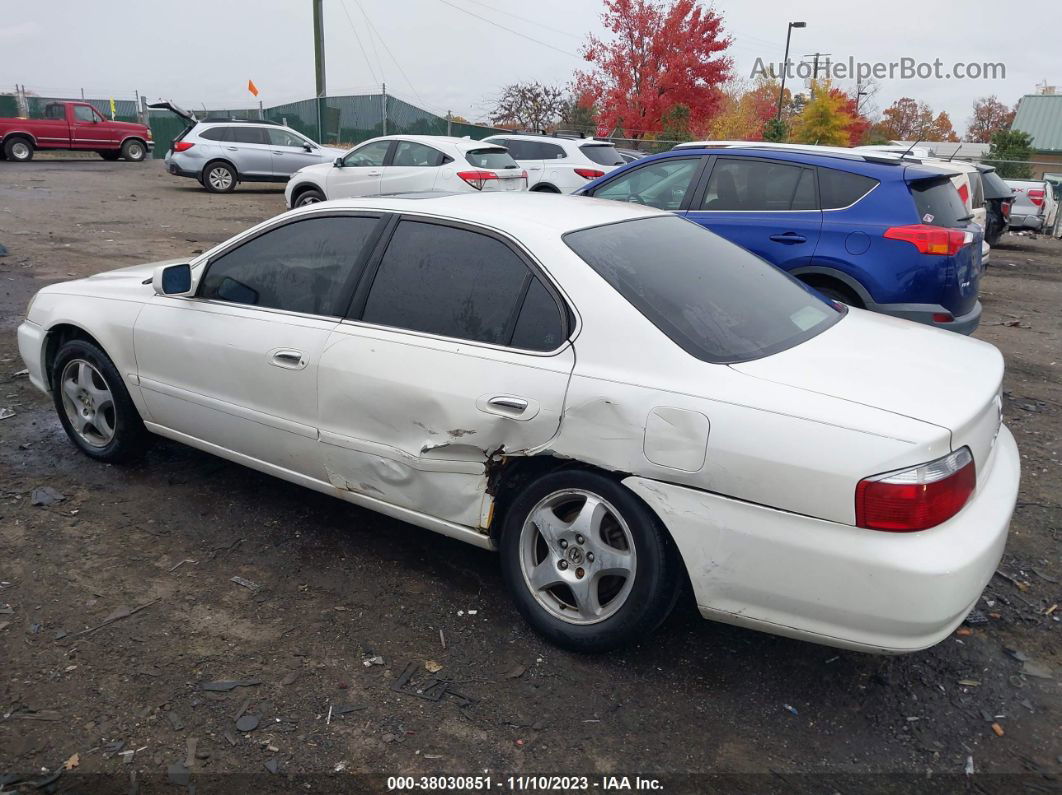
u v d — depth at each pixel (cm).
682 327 303
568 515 322
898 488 252
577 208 376
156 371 425
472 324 330
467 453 325
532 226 334
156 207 1681
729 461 271
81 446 473
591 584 309
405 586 362
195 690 292
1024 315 1027
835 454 258
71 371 465
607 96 3106
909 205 602
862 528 257
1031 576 383
